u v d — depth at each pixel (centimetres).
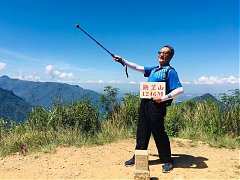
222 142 362
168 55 264
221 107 432
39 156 308
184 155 313
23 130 386
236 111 414
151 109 264
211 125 403
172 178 253
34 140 351
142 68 275
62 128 384
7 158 307
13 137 359
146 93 263
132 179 251
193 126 418
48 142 350
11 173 268
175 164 284
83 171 269
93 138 367
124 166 278
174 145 351
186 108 457
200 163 288
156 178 253
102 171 268
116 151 323
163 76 263
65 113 401
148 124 269
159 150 271
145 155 245
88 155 309
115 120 424
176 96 260
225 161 296
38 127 395
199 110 439
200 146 349
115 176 257
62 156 307
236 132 404
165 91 260
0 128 384
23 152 319
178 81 262
